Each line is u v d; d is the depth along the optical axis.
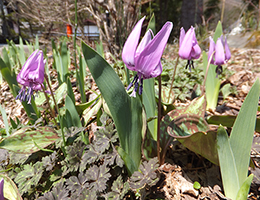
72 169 0.21
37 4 0.88
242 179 0.18
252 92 0.16
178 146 0.28
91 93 0.44
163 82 0.45
